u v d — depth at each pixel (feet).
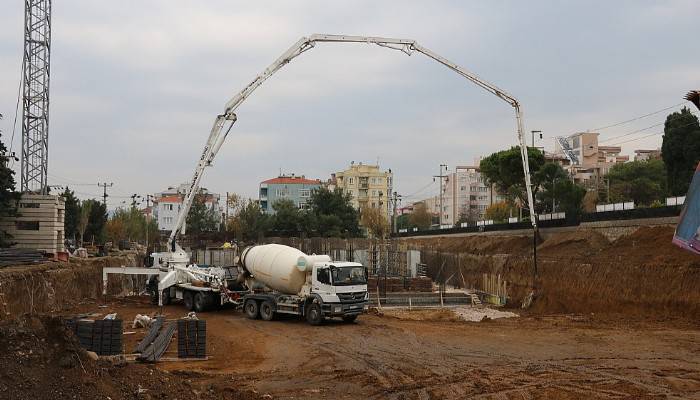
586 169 326.85
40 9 133.59
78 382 33.65
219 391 42.24
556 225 135.54
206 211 276.82
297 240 171.22
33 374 32.71
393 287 126.11
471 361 57.62
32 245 124.16
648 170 256.73
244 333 74.69
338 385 47.83
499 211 268.00
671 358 58.85
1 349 33.30
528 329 79.41
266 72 104.68
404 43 116.26
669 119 145.48
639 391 45.85
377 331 76.54
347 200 249.75
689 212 81.56
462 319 94.89
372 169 399.65
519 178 168.55
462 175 435.12
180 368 53.62
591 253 112.27
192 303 97.30
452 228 212.02
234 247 170.60
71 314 87.30
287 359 58.49
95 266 122.62
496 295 118.21
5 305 72.59
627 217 112.27
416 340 69.97
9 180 119.03
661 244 98.63
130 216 280.92
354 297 82.38
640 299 91.04
